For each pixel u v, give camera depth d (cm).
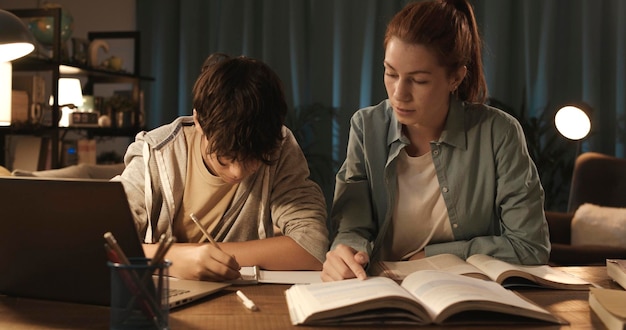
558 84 491
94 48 450
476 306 107
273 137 148
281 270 154
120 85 573
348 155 170
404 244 168
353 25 526
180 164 169
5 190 115
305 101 541
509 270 135
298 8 533
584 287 137
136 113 483
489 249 157
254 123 144
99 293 115
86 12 577
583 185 388
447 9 145
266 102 146
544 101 487
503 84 494
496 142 159
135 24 576
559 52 491
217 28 557
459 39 144
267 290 132
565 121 398
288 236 159
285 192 172
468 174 161
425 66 139
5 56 256
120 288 95
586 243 343
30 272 120
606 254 311
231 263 136
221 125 143
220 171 152
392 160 162
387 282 119
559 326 108
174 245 154
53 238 115
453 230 164
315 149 535
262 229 171
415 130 162
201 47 562
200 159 169
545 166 472
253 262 154
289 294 124
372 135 165
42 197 113
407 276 128
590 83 476
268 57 541
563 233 362
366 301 107
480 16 502
